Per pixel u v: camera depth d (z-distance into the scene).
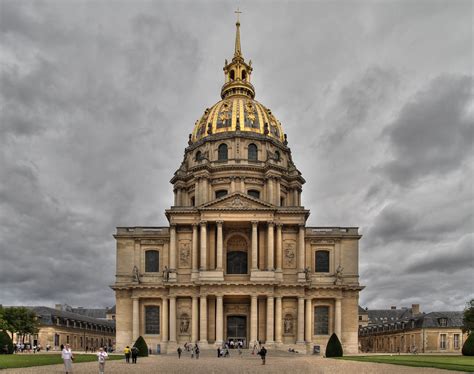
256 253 87.81
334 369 45.00
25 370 39.28
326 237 91.62
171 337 85.75
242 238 94.88
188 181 108.06
